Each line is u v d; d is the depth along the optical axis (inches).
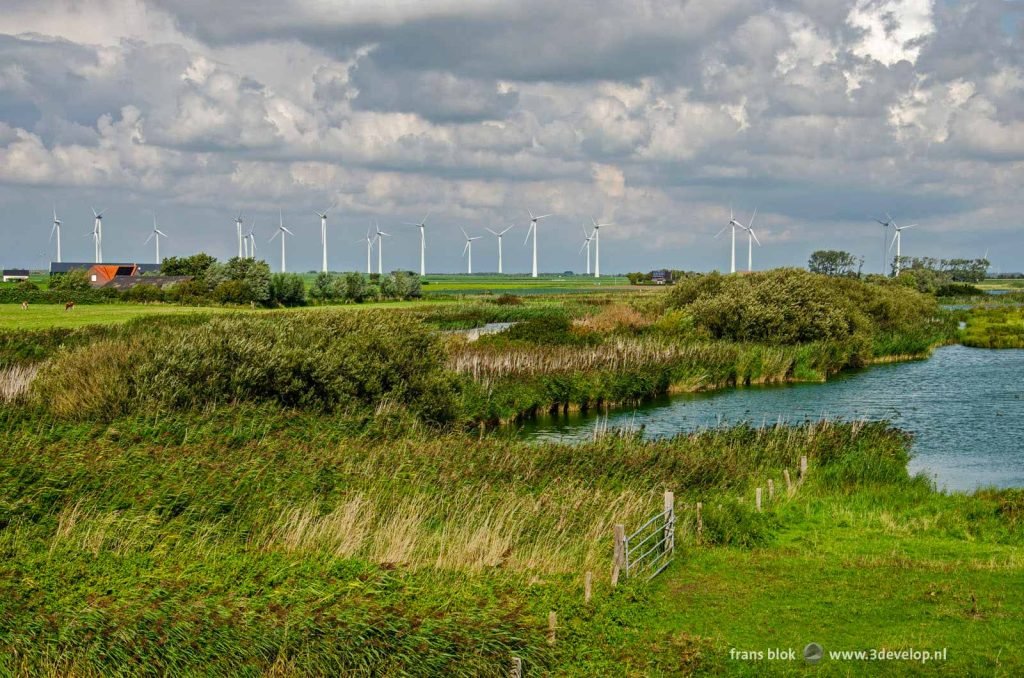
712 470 993.5
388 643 525.0
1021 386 2001.7
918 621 571.2
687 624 578.9
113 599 580.4
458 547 697.0
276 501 781.3
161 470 849.5
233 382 1187.9
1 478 789.9
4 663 520.7
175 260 5802.2
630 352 1974.7
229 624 543.8
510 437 1370.6
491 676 505.0
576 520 778.8
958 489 1040.2
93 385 1139.9
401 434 1182.3
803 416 1605.6
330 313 1487.5
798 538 788.6
